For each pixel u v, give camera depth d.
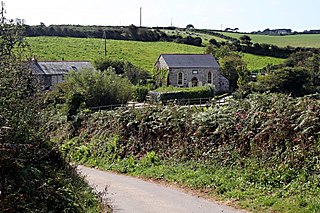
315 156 12.10
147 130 19.67
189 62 62.38
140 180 15.56
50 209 8.13
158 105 21.30
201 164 15.51
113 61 64.62
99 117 24.00
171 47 88.75
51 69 55.75
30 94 10.59
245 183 12.66
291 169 12.11
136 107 23.02
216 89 60.88
